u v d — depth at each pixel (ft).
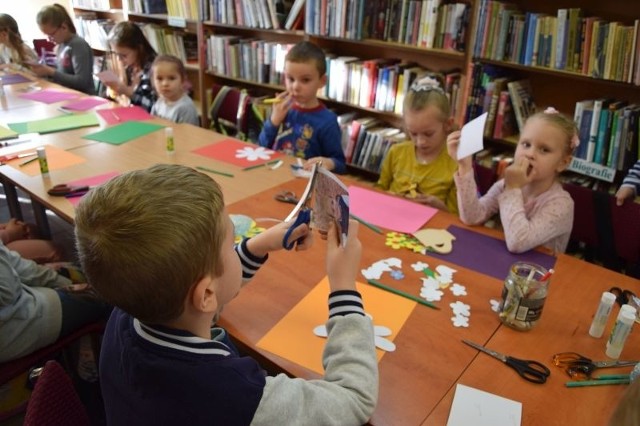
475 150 4.42
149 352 2.04
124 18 14.44
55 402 2.49
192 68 12.95
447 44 8.21
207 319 2.28
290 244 3.18
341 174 6.66
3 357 3.88
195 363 2.01
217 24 11.62
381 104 9.36
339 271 2.80
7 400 4.32
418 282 3.77
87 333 4.39
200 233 1.97
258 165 6.09
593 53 6.78
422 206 5.17
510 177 4.69
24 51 12.91
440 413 2.59
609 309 3.15
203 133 7.32
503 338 3.19
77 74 12.48
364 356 2.46
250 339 3.07
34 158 5.98
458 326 3.29
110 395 2.22
